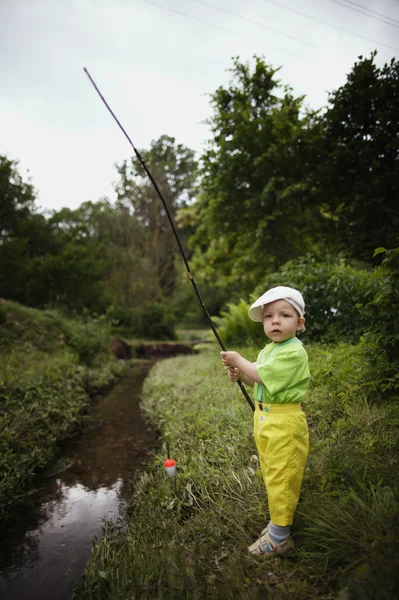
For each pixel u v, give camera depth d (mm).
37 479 3691
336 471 2123
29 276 16297
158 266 23422
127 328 18828
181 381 6785
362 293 5062
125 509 2969
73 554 2459
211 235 11484
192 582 1765
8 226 20203
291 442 1841
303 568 1724
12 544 2623
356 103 7379
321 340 5383
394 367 3000
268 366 1880
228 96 10562
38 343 9281
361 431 2549
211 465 2941
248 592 1631
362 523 1735
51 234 20828
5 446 3602
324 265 6234
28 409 4594
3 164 19109
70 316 15094
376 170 7176
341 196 7922
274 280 6680
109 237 23422
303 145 8648
